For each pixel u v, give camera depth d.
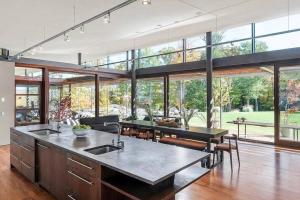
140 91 9.83
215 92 7.87
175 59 8.32
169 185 2.32
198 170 2.68
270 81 6.84
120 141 3.04
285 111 6.30
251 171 4.26
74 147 2.86
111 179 2.35
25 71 9.18
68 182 2.82
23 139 3.98
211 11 5.02
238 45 6.86
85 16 5.12
